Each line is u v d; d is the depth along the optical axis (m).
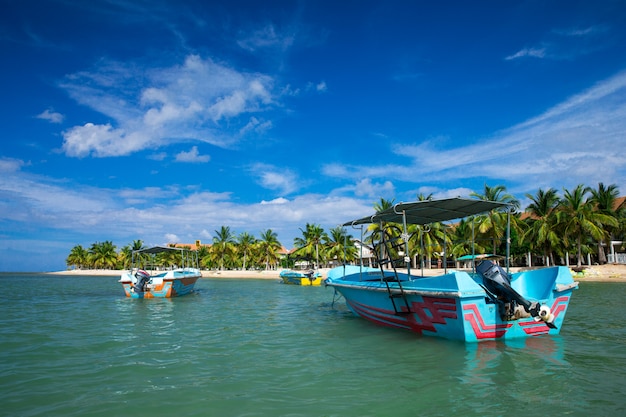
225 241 71.06
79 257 110.81
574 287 8.84
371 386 6.13
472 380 6.27
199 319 14.05
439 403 5.35
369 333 10.59
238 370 7.16
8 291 31.34
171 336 10.59
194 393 5.92
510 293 8.09
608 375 6.40
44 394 5.93
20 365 7.59
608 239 42.19
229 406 5.38
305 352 8.53
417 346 8.60
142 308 17.94
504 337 8.53
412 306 9.64
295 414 5.06
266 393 5.89
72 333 11.15
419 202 9.64
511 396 5.55
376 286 10.71
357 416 4.96
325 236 59.09
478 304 8.17
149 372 7.06
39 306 19.00
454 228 45.38
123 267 103.00
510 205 10.05
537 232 39.94
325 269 58.00
